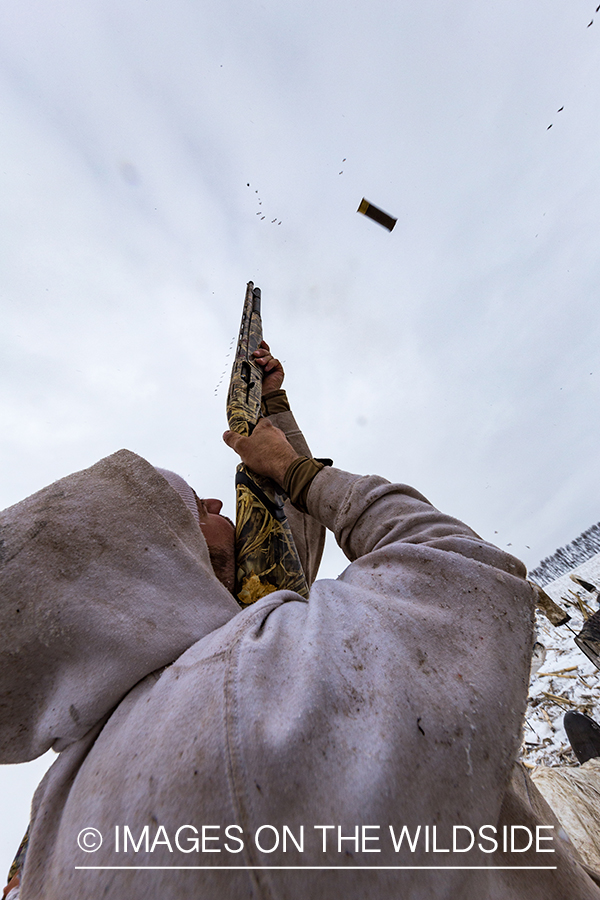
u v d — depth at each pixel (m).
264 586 1.42
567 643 6.14
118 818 0.57
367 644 0.69
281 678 0.66
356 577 0.87
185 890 0.51
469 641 0.70
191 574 0.88
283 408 2.25
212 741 0.58
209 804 0.54
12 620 0.70
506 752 0.63
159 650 0.76
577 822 2.19
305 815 0.53
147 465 1.00
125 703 0.72
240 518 1.53
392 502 1.04
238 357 2.33
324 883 0.52
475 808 0.59
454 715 0.62
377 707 0.61
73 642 0.73
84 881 0.55
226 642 0.72
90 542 0.81
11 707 0.72
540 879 0.84
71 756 0.75
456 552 0.84
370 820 0.53
